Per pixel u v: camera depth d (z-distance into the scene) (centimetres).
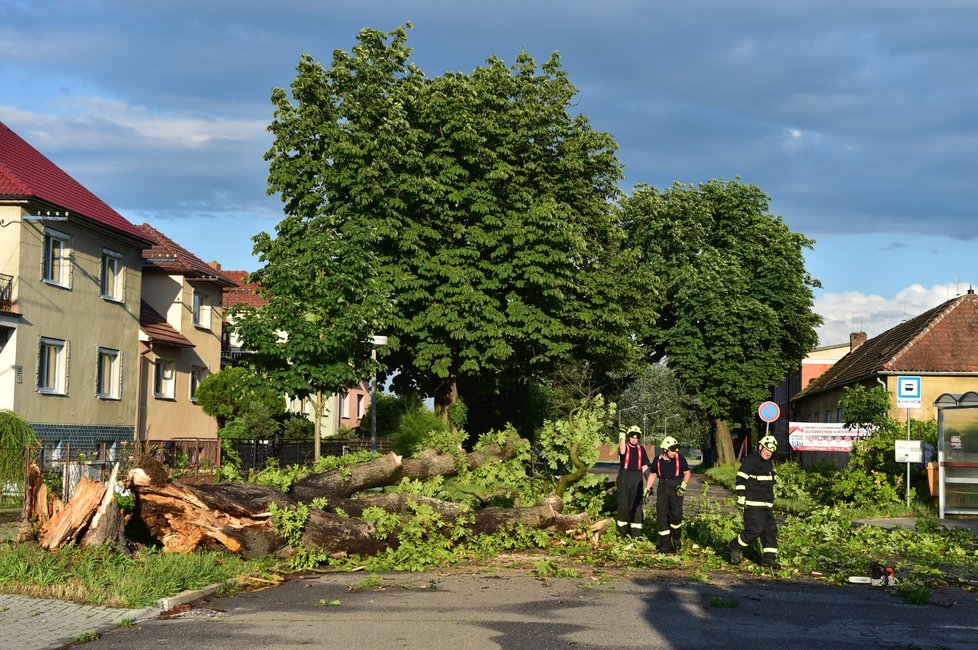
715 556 1457
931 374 3569
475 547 1438
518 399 5056
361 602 1029
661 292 5134
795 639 864
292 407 4919
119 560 1117
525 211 3409
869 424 2820
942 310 3822
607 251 3866
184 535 1235
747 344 5209
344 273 2466
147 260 3794
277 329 2447
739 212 5503
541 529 1512
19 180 2748
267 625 895
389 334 3288
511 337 3503
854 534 1786
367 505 1417
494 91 3556
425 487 1590
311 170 3206
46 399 2844
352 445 3906
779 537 1705
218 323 4191
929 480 2575
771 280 5422
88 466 1889
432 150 3366
